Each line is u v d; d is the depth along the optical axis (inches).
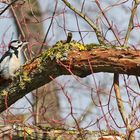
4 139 497.4
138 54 435.5
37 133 499.2
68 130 496.4
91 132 488.7
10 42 568.7
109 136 474.9
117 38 467.2
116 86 457.4
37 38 616.1
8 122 491.2
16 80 471.8
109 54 438.9
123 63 437.1
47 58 453.7
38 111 593.6
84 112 639.1
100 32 490.3
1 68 542.3
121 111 446.9
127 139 428.5
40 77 462.3
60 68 452.8
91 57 441.4
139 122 426.9
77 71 450.6
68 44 451.5
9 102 482.3
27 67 465.1
